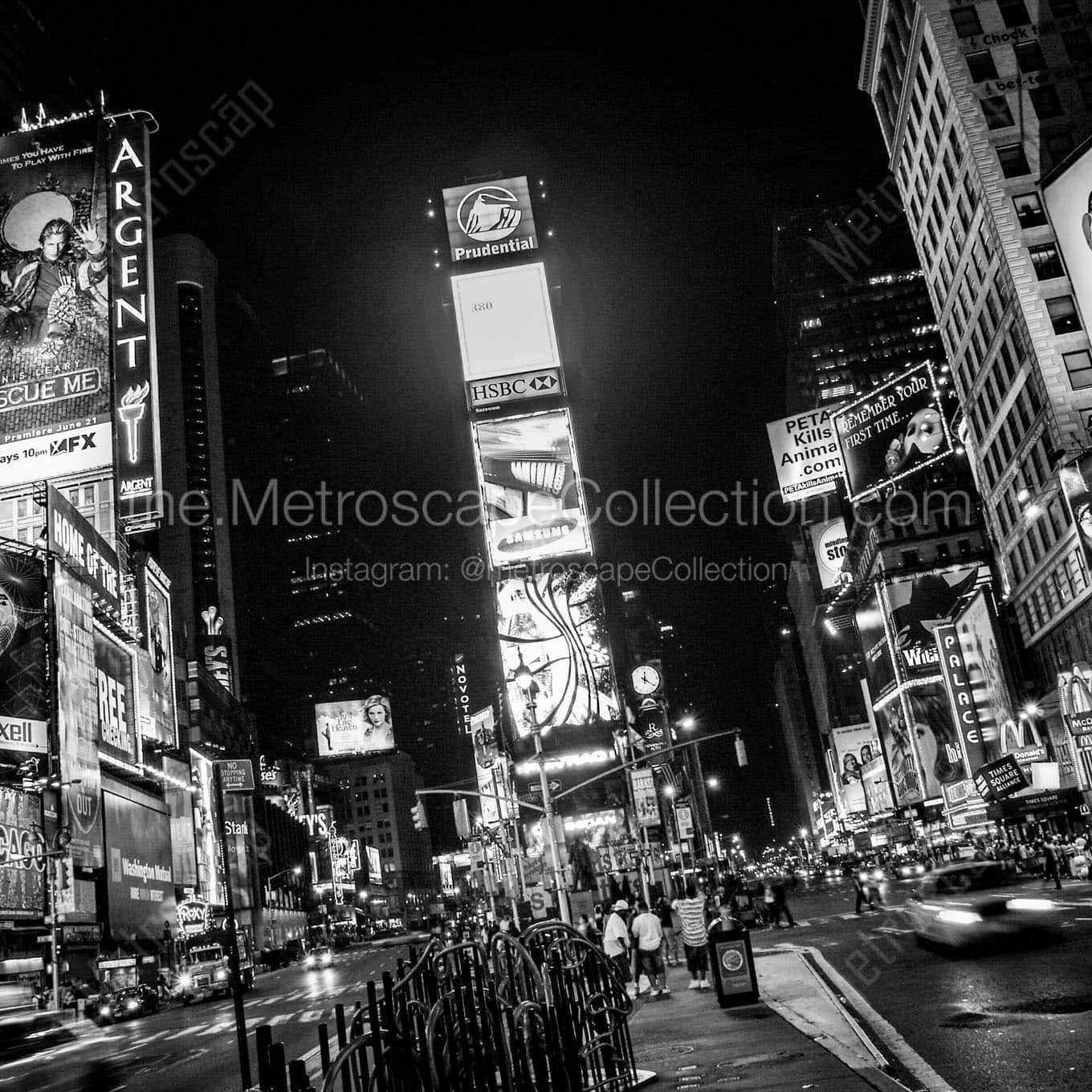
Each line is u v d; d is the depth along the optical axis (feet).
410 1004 31.45
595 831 282.56
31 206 225.76
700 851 346.13
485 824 299.79
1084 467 211.00
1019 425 253.65
